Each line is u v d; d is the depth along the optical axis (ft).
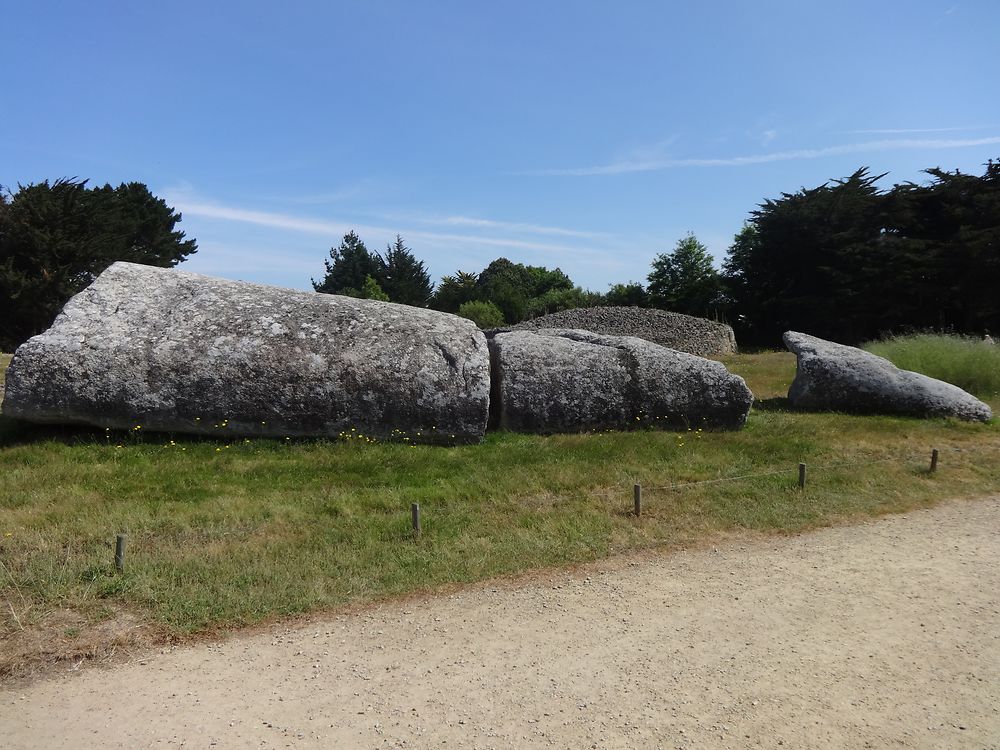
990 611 14.38
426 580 15.51
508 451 25.57
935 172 104.42
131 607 13.71
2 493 19.38
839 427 31.76
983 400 41.47
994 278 91.71
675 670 11.82
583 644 12.75
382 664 11.98
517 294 150.71
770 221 115.14
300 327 26.45
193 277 28.14
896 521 20.74
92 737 9.86
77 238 104.58
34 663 11.77
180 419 24.36
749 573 16.46
